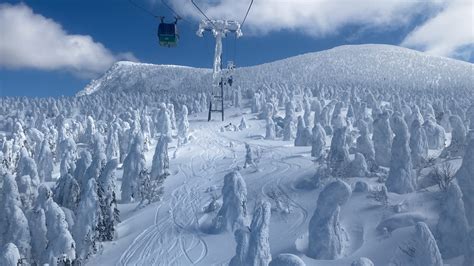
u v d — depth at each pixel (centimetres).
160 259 2350
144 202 3425
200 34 7125
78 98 16212
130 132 5184
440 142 3653
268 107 8050
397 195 2389
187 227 2761
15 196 2438
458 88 16738
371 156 3256
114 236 2797
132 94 16375
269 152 4781
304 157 4147
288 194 2998
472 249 1493
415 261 1484
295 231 2383
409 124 4891
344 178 2922
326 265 1897
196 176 4034
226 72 7862
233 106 10812
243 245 1750
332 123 6100
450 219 1753
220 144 5847
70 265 2334
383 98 11019
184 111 6366
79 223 2583
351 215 2297
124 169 3603
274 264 1308
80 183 3319
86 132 6812
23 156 3475
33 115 11519
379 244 1928
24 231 2378
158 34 3036
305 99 9175
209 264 2209
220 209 2680
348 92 10806
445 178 2264
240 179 2620
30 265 2381
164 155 3725
